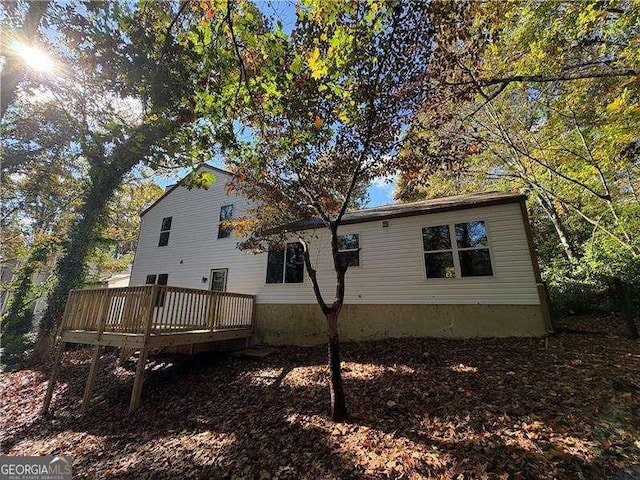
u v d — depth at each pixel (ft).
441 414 14.66
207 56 13.62
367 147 17.34
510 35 22.35
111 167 40.27
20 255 57.72
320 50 14.10
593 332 23.40
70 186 52.03
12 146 37.70
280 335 34.37
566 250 40.37
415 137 17.19
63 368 33.50
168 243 48.73
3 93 18.20
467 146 17.52
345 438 13.92
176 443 16.34
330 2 12.58
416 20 13.56
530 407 14.03
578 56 25.09
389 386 18.53
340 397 15.84
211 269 42.96
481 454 11.48
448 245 28.30
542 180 40.19
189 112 15.92
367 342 28.78
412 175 18.58
